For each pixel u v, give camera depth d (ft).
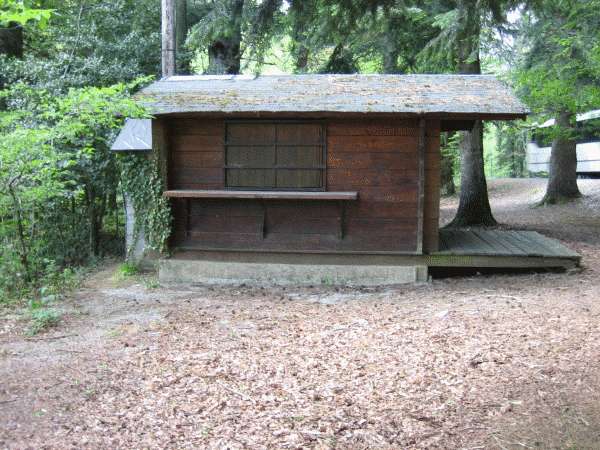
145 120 30.35
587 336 16.39
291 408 13.09
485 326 18.40
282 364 15.93
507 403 12.75
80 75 37.91
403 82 29.40
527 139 100.83
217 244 29.22
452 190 82.99
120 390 14.28
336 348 17.17
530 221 49.29
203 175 29.04
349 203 28.17
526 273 28.35
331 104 26.32
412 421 12.24
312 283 28.48
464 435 11.58
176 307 23.67
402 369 15.06
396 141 27.73
